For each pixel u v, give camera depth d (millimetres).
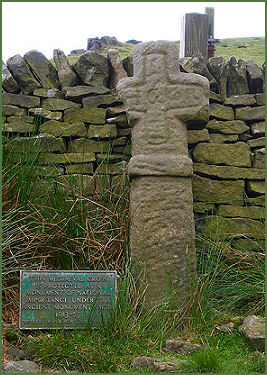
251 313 2693
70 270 2523
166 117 2883
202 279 2781
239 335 2438
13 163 2998
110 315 2434
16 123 3291
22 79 3352
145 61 2938
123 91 2928
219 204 3225
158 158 2814
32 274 2494
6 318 2547
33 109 3328
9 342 2387
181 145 2875
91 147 3299
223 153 3279
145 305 2646
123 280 2578
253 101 3361
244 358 2258
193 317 2521
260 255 2990
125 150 3256
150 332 2439
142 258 2746
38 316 2465
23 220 2846
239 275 2900
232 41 6016
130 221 2838
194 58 3395
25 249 2672
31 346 2287
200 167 3254
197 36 3539
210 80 3393
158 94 2893
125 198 2998
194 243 2797
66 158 3240
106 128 3311
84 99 3361
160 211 2783
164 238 2758
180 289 2705
